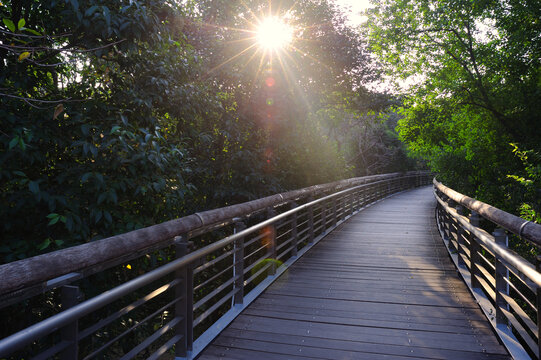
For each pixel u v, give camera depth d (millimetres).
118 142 3439
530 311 7168
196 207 6906
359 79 9625
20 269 1532
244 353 3127
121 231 3535
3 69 3336
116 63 4207
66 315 1659
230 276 7598
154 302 5793
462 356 3051
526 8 9734
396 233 8664
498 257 3305
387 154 24797
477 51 11500
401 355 3084
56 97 3623
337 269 5684
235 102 7844
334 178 10062
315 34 9055
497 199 11234
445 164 14344
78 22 3146
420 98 13312
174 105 4773
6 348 1354
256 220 7438
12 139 2893
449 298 4395
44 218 3344
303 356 3080
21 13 3682
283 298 4449
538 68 10453
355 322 3744
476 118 12438
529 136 10555
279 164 8266
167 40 4207
